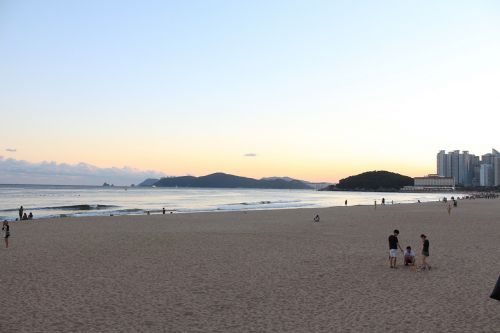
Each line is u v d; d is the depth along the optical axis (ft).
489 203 266.16
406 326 31.37
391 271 51.72
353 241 80.38
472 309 35.63
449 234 92.02
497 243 76.74
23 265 55.31
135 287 43.55
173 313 34.73
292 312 34.99
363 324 31.83
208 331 30.37
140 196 463.83
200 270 52.31
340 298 39.32
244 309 35.88
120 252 66.44
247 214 162.20
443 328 30.96
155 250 68.59
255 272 51.16
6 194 465.47
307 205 288.10
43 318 33.17
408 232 96.27
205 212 176.45
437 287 43.39
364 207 220.02
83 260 59.16
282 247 72.23
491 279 47.01
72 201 318.04
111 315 34.06
